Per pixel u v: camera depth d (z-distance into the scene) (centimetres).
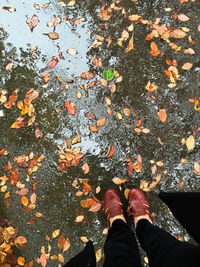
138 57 158
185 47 157
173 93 154
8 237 147
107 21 161
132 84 156
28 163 154
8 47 162
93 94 157
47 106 157
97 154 153
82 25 162
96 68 158
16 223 150
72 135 155
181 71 155
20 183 153
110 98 156
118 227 132
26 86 159
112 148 153
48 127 156
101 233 148
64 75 159
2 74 161
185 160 150
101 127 154
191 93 154
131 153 152
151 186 149
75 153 153
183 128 152
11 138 156
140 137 153
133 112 154
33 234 149
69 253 147
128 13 161
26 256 147
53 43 162
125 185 150
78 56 160
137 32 159
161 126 153
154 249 111
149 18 160
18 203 151
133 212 143
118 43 159
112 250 120
